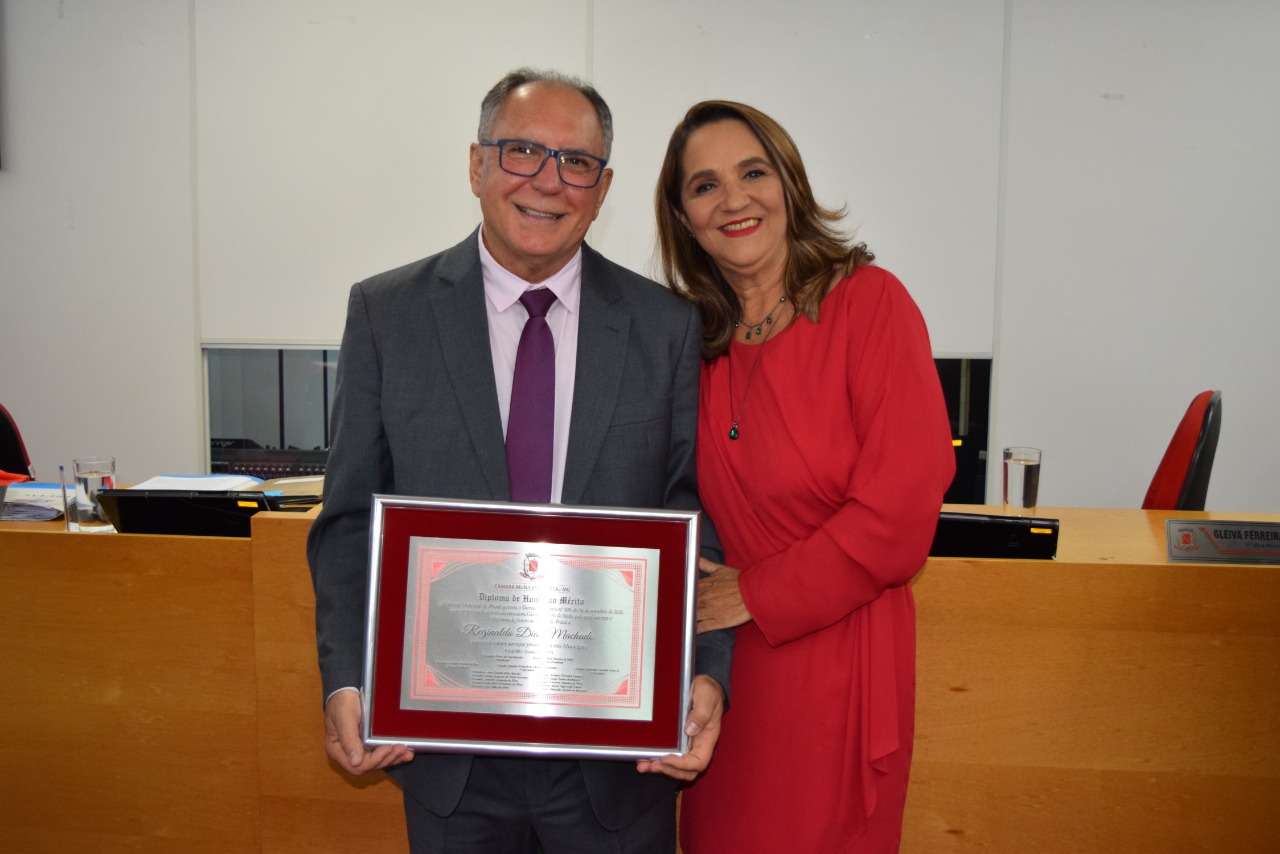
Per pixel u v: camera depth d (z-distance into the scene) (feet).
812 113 11.04
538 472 4.06
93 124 11.39
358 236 11.39
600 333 4.22
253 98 11.27
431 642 3.79
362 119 11.25
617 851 4.17
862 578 4.09
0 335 11.75
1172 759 5.25
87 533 5.52
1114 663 5.21
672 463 4.39
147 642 5.53
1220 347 11.02
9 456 8.34
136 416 11.77
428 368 4.08
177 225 11.48
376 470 4.13
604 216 11.24
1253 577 5.09
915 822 5.37
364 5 11.11
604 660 3.82
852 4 10.89
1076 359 11.16
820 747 4.35
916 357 4.24
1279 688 5.16
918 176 11.04
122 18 11.23
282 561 5.31
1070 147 10.91
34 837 5.73
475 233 4.44
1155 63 10.75
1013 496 7.22
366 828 5.44
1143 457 11.20
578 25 11.05
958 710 5.29
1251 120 10.75
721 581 4.43
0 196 11.53
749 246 4.53
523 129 3.94
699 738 3.90
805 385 4.45
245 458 11.89
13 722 5.68
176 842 5.64
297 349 11.64
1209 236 10.91
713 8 10.95
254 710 5.49
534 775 4.07
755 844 4.46
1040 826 5.34
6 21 11.28
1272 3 10.57
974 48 10.85
